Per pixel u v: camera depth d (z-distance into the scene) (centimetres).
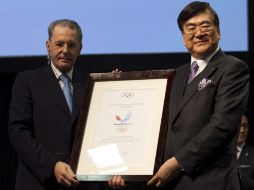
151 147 298
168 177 278
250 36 457
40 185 316
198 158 275
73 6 487
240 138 432
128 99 315
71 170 304
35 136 326
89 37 483
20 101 331
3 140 524
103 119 315
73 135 325
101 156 305
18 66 488
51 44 341
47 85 336
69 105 336
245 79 290
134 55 474
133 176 293
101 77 328
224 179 276
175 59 467
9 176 516
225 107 280
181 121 288
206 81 290
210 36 300
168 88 307
